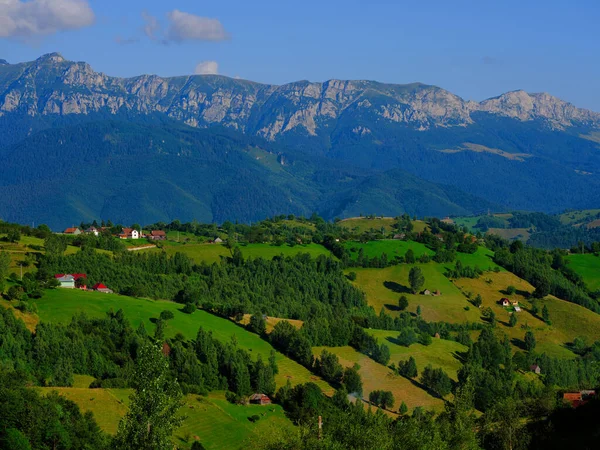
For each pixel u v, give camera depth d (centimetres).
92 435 13088
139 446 9638
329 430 12750
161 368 9944
